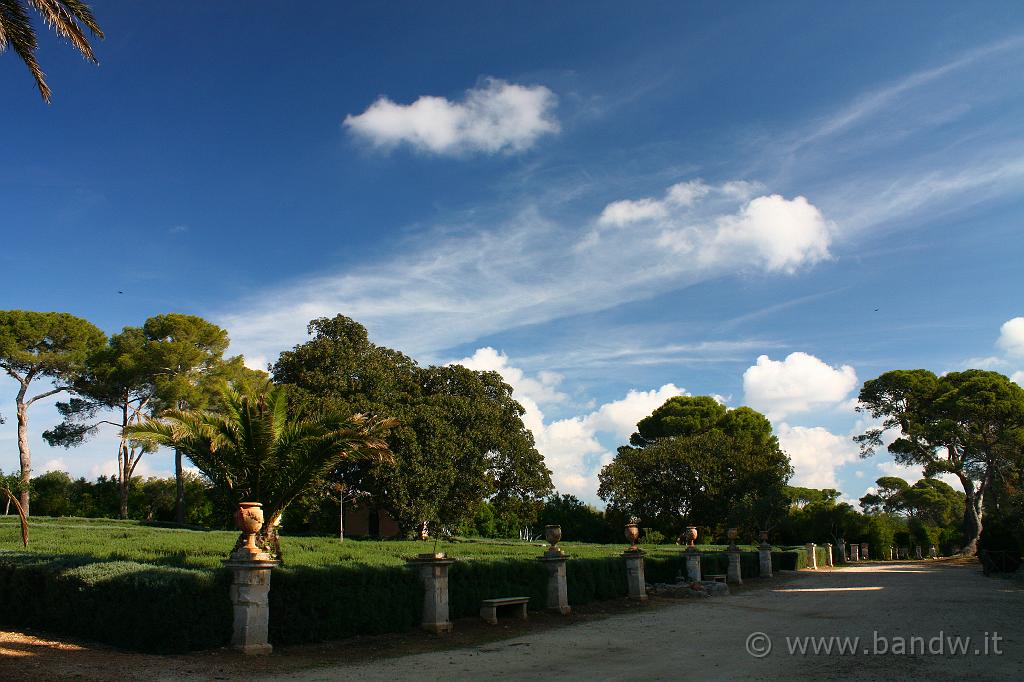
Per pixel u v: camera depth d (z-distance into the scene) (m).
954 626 12.54
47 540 20.72
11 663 8.37
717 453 44.66
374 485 35.31
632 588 18.77
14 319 41.56
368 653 10.12
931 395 49.81
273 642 10.20
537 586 15.33
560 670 8.65
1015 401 44.38
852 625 12.97
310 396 35.09
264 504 12.79
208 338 46.97
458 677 8.23
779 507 41.53
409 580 12.17
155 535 25.20
